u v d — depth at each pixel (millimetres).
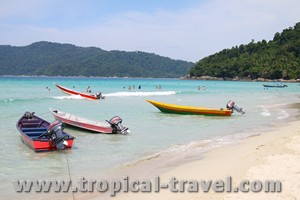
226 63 194500
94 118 23922
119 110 29031
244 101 41281
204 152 13328
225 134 17969
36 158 12719
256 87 95000
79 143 15539
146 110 29406
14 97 39906
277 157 11062
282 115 26672
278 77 164000
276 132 17500
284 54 176250
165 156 12867
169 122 22781
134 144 15367
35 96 42344
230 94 57344
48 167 11516
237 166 10484
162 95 51781
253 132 18391
